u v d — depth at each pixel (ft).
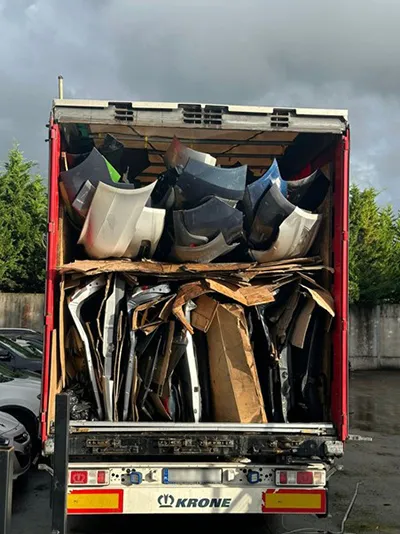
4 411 26.96
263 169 24.16
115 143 20.33
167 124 16.89
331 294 17.79
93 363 17.19
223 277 17.95
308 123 17.24
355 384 60.85
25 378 30.86
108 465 16.15
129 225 17.04
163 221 17.52
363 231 82.17
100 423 16.24
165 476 16.24
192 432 16.48
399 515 21.16
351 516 20.99
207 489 16.25
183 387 17.70
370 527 19.85
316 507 16.51
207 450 16.33
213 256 18.01
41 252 80.43
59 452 13.98
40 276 80.02
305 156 21.70
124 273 17.43
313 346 18.20
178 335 17.56
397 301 78.69
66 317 17.49
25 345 42.19
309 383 18.11
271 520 20.58
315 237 18.53
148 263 17.70
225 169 17.30
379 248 81.35
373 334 74.18
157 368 17.69
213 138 20.66
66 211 17.57
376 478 26.18
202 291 17.39
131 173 23.49
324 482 16.60
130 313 17.38
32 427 27.25
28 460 23.85
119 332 17.15
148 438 16.22
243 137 20.45
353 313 73.92
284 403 17.81
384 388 57.93
